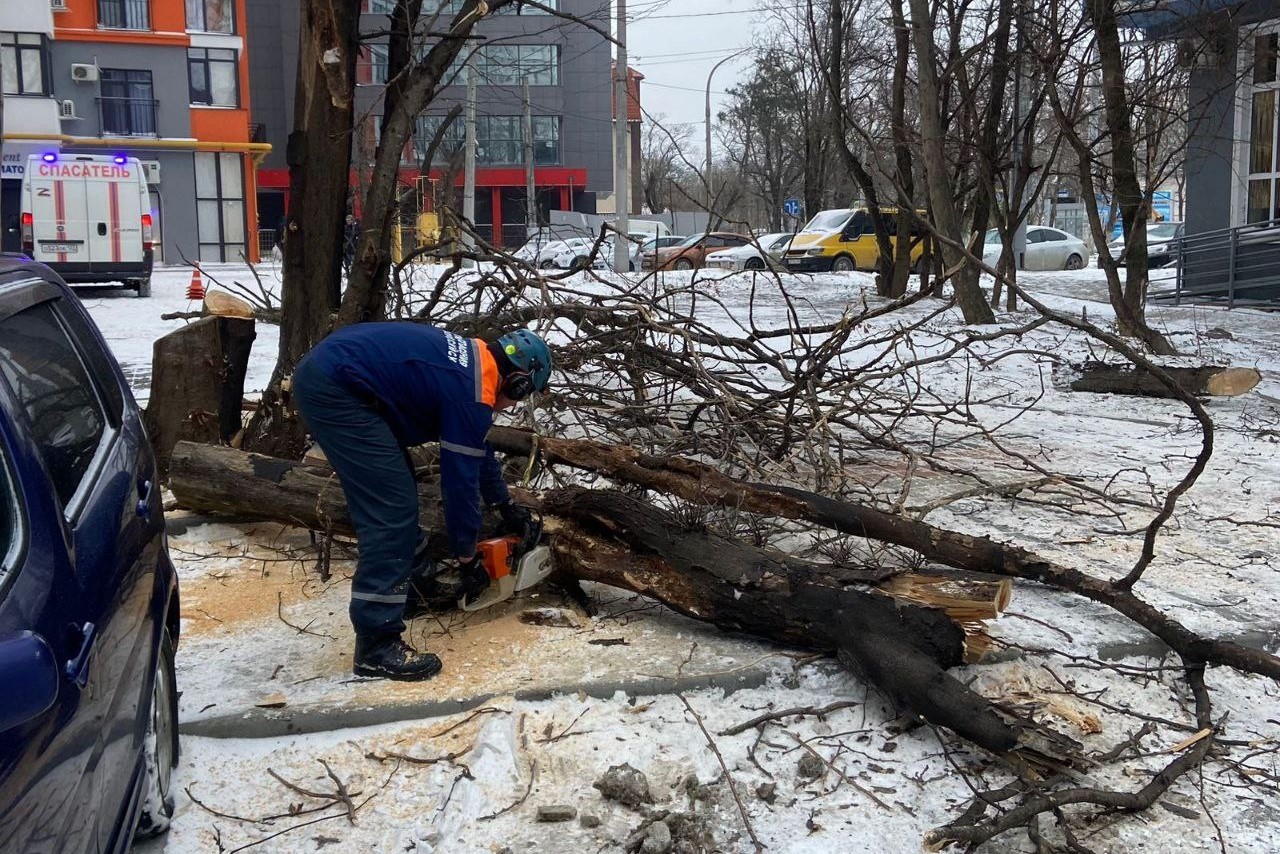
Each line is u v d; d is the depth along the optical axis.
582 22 7.38
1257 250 17.09
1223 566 5.12
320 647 4.23
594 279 7.59
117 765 2.42
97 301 19.56
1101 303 18.08
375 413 3.79
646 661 4.00
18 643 1.76
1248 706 3.86
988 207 16.86
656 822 3.03
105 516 2.76
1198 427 8.43
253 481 5.30
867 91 23.22
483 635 4.30
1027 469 7.05
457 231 7.53
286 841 3.05
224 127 36.16
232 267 32.03
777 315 15.99
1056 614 4.49
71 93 34.25
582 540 4.46
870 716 3.70
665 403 6.61
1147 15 15.17
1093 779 3.34
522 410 5.98
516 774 3.35
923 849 3.02
